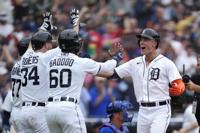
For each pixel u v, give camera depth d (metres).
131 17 54.69
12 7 53.44
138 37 28.53
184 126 37.09
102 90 44.59
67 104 27.23
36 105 28.75
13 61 48.56
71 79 27.47
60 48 27.91
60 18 47.81
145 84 28.34
